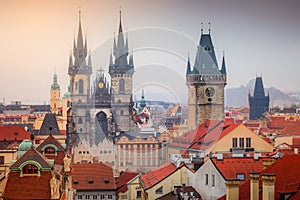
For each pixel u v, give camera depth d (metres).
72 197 99.00
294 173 63.62
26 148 85.62
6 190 73.12
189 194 97.62
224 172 91.94
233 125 141.38
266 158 92.19
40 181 73.88
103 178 125.50
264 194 58.09
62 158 99.19
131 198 117.62
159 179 101.56
